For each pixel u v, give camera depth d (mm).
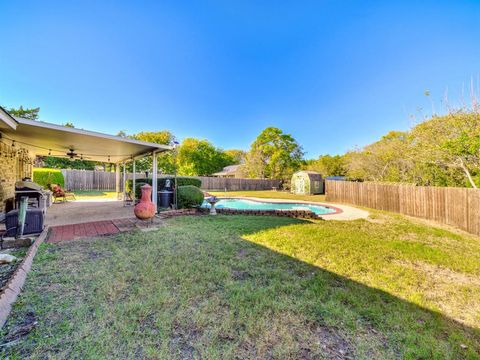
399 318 2262
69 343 1759
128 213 7848
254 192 22406
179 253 3877
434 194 7977
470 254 4379
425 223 7586
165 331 1930
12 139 6926
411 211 9039
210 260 3594
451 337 2047
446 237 5746
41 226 4957
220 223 6598
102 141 6875
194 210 8742
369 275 3287
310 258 3857
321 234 5520
